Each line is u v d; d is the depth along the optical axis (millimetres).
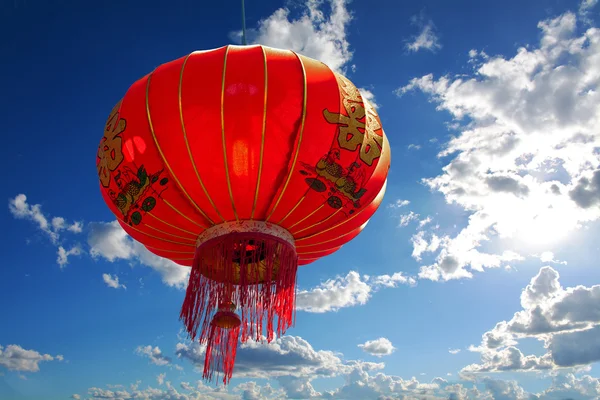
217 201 8633
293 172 8453
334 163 8547
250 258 9211
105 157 9062
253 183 8445
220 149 8273
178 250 9883
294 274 9016
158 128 8484
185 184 8539
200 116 8320
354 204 8953
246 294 8609
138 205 8914
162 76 8844
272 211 8773
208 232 9055
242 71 8562
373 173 8914
